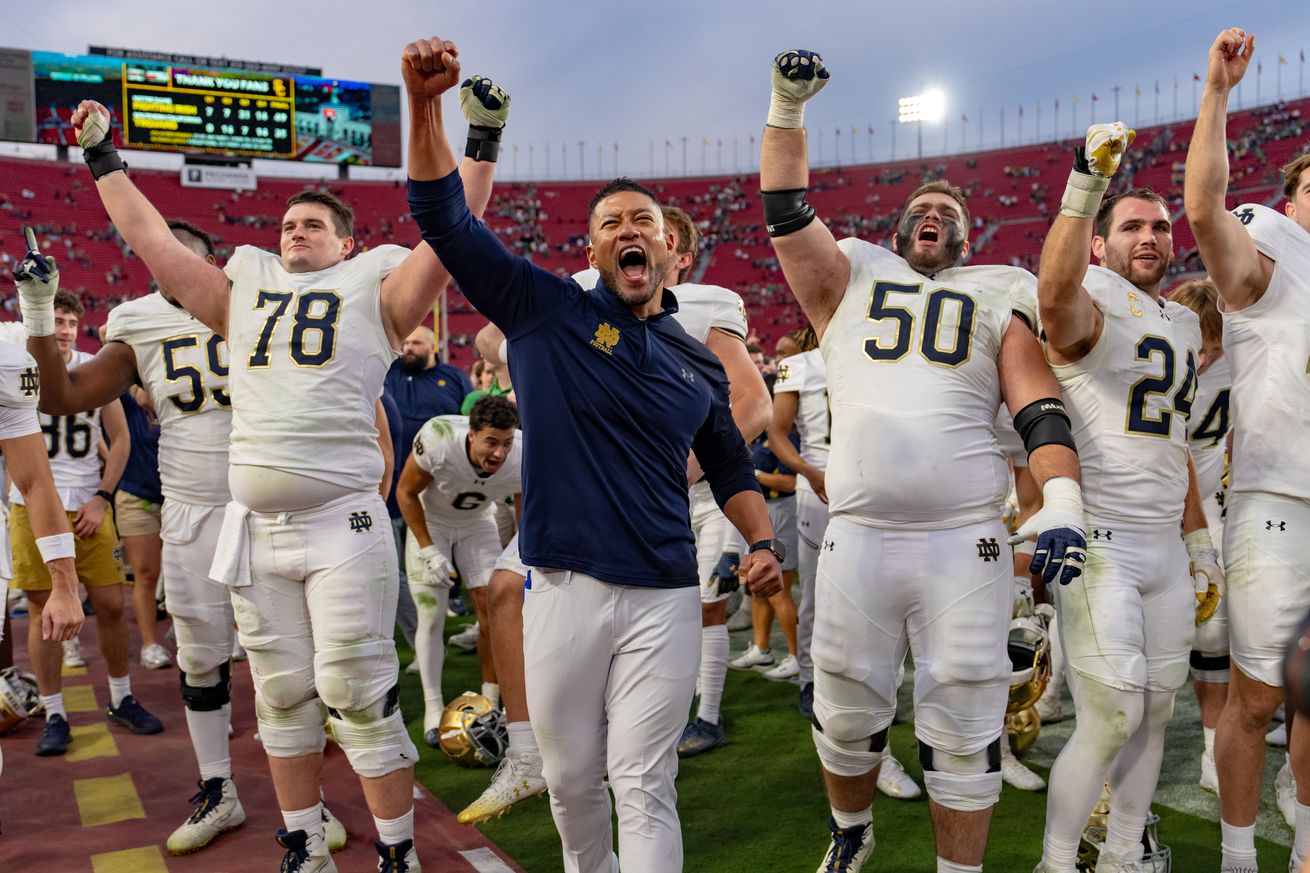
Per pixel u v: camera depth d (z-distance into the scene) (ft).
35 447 8.91
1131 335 9.11
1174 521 9.23
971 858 8.45
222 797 11.03
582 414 7.55
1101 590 8.82
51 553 8.91
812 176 142.10
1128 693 8.63
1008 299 8.75
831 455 9.04
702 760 13.74
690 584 7.84
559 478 7.57
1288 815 11.12
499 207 139.64
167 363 11.06
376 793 9.34
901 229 9.28
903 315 8.75
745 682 17.62
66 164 120.26
